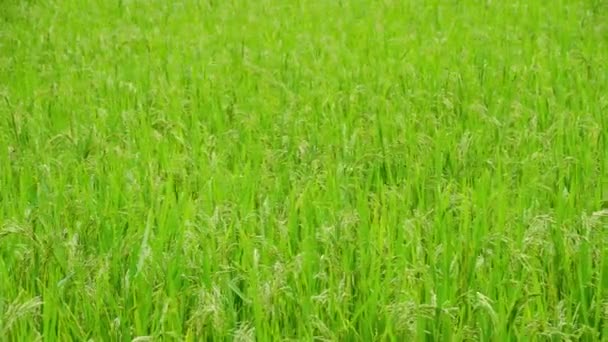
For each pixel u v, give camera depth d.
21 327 3.98
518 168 6.18
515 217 5.20
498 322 3.84
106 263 4.50
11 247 4.83
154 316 4.14
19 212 5.52
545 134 6.70
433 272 4.47
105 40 11.59
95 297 4.21
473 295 4.15
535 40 10.83
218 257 4.63
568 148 6.55
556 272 4.54
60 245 4.71
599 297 4.25
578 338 4.00
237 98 8.54
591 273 4.49
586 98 7.82
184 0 15.05
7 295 4.43
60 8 14.20
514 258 4.56
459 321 4.17
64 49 11.19
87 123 7.69
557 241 4.74
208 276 4.44
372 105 7.89
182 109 7.98
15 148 6.94
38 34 11.91
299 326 3.98
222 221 5.04
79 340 4.07
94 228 5.13
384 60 10.06
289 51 10.66
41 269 4.60
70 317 4.19
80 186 5.97
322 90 8.47
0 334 3.74
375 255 4.63
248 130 7.17
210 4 14.65
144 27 12.85
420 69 9.58
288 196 5.46
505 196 5.48
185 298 4.30
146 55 10.60
